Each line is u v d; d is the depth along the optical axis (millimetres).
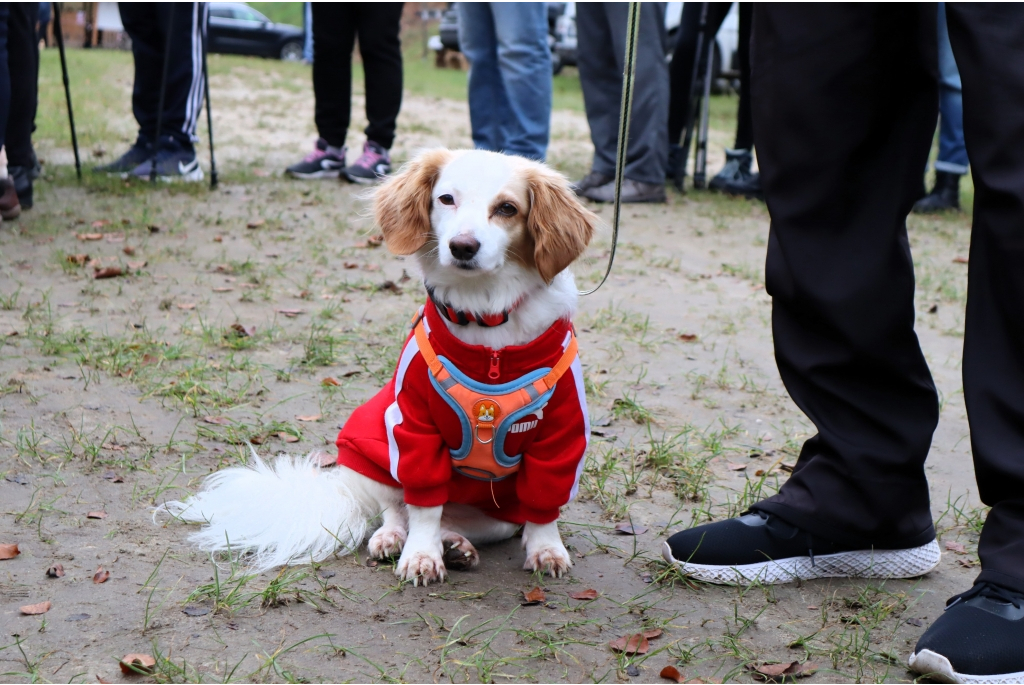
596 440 3395
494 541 2721
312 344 4117
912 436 2359
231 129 11688
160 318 4426
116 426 3172
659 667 2020
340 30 8008
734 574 2424
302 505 2494
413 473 2357
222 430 3246
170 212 6637
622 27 7789
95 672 1858
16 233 5668
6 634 1981
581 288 5586
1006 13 1932
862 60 2211
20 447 2912
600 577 2467
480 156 2453
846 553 2455
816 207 2326
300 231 6418
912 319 2336
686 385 4082
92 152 8961
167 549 2426
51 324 4078
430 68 24688
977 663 1906
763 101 2361
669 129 9320
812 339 2422
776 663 2033
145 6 7453
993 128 1957
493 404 2283
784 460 3303
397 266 5734
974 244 2068
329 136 8359
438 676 1931
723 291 5809
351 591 2295
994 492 2039
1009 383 2008
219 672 1888
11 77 5988
